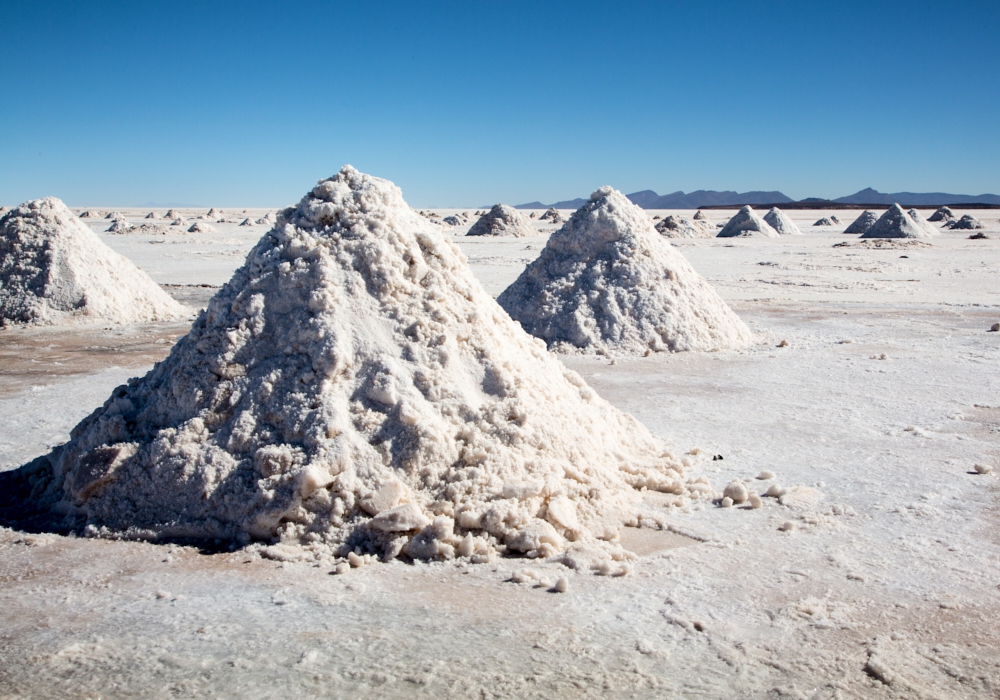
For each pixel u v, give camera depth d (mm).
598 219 12781
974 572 4094
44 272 14547
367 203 6137
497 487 4660
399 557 4293
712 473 5863
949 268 25484
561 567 4145
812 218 92500
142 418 5258
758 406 8055
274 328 5469
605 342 11398
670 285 12156
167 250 34812
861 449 6453
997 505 5109
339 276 5656
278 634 3426
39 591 3891
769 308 16328
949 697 2967
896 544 4473
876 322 14258
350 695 2945
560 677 3076
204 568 4176
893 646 3334
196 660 3205
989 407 7906
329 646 3314
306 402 4980
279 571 4117
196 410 5129
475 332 5668
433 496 4656
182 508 4684
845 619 3570
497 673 3100
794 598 3787
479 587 3920
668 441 6754
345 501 4531
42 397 8477
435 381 5207
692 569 4137
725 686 3025
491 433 5023
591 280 12234
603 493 4906
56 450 5586
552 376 6027
